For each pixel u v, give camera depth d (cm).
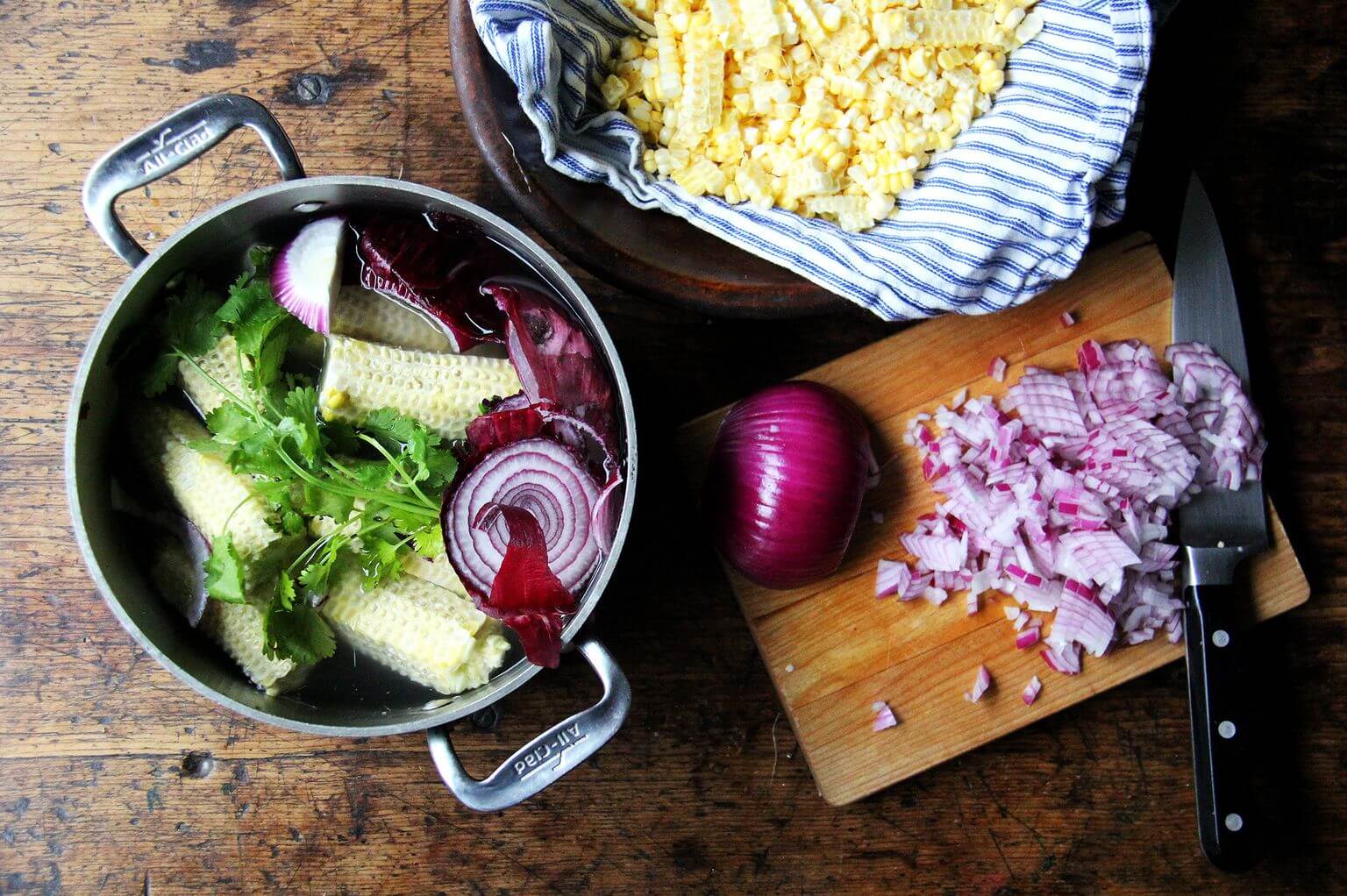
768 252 88
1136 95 85
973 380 102
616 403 83
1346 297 105
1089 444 99
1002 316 102
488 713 100
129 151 76
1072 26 88
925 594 101
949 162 91
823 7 87
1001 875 103
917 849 103
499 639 86
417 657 83
